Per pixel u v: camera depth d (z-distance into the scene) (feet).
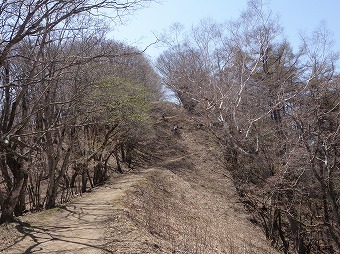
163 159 124.06
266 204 71.51
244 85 84.38
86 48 41.52
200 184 101.35
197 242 44.37
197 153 128.16
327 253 71.46
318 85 69.51
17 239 32.89
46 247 31.01
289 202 67.00
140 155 123.13
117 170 100.68
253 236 66.74
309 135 63.10
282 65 96.63
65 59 33.19
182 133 142.00
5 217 37.50
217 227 62.34
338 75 73.82
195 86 102.68
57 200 61.16
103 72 56.80
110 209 47.24
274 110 78.59
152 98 118.32
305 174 65.36
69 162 62.03
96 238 34.04
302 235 70.38
